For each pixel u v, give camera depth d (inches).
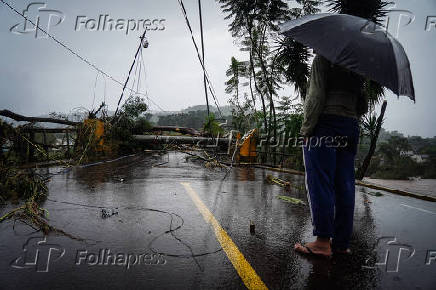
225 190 203.2
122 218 121.9
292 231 115.3
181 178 252.5
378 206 176.1
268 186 228.8
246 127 783.1
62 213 125.6
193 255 86.7
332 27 78.8
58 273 72.4
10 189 150.3
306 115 86.7
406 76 80.4
